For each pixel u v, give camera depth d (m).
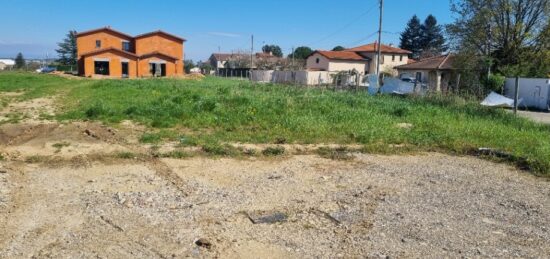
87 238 4.59
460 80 30.31
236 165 7.89
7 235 4.58
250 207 5.69
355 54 67.88
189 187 6.45
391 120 13.66
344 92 24.89
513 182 7.55
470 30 31.06
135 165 7.61
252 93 19.94
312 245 4.62
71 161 7.70
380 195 6.45
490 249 4.70
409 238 4.89
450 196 6.56
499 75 28.17
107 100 16.62
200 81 37.88
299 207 5.77
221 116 12.65
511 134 12.14
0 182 6.32
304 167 7.95
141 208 5.49
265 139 10.05
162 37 58.34
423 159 9.15
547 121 18.39
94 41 56.44
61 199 5.73
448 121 14.02
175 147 8.96
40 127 10.97
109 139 9.62
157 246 4.46
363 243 4.71
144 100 16.39
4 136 9.90
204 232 4.84
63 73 55.22
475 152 9.91
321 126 11.49
